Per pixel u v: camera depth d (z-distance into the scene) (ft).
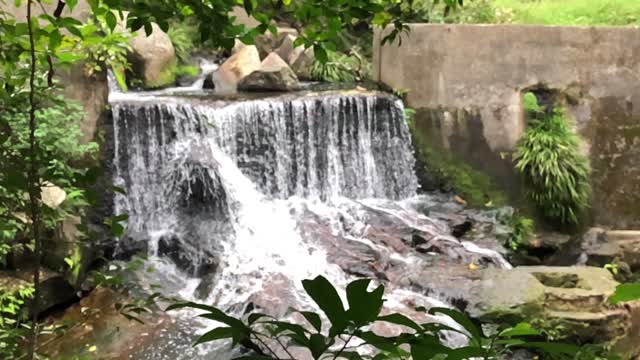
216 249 21.02
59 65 7.23
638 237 24.99
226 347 15.99
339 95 25.73
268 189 24.22
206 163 22.44
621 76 25.89
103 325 16.65
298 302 17.80
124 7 5.85
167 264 20.88
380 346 3.42
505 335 4.00
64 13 16.30
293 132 24.52
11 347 6.66
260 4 7.44
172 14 5.98
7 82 6.35
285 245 21.44
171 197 22.75
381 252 21.09
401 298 18.43
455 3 8.87
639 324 17.58
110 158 21.93
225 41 6.32
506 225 24.25
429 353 3.38
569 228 25.46
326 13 6.83
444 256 21.26
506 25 25.54
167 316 17.66
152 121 22.68
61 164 6.61
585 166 25.41
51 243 16.42
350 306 3.28
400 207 24.68
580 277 19.22
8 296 14.15
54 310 16.90
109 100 23.62
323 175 25.05
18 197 5.77
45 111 16.65
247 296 18.70
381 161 25.98
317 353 3.33
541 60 25.76
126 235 21.21
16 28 5.82
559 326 16.67
